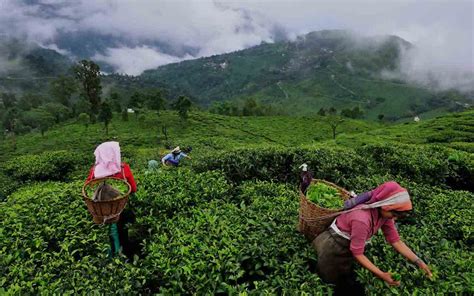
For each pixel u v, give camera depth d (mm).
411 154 12227
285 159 10078
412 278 4535
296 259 4754
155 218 6176
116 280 4367
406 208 4070
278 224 5887
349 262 4520
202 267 4473
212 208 6473
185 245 5090
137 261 4922
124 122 72938
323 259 4535
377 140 34125
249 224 5785
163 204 6602
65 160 21969
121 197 5195
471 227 6184
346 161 10195
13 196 8547
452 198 7988
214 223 5680
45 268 4621
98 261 4883
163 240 5246
